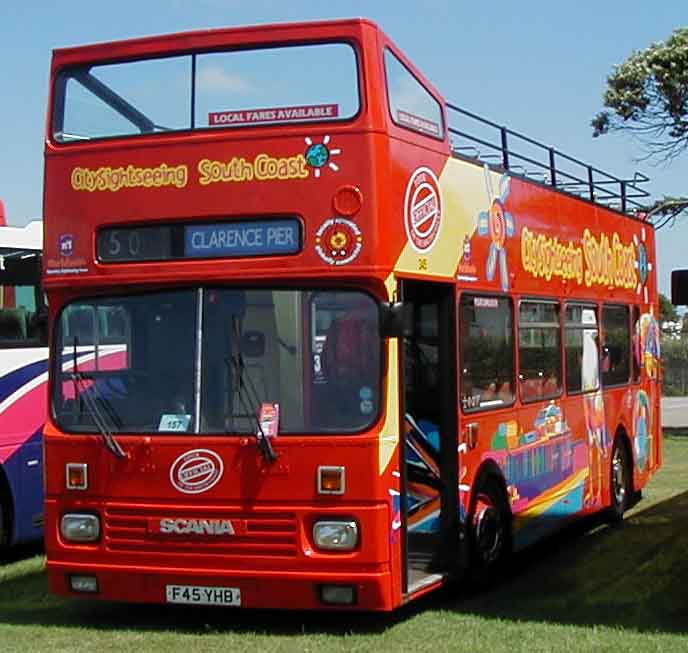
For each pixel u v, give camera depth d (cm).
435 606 1053
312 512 899
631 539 1439
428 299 1071
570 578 1188
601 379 1523
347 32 923
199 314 943
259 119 935
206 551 919
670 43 3053
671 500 1803
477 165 1119
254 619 1006
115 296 969
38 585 1195
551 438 1309
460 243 1064
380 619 995
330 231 915
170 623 998
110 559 945
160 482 930
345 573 891
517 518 1188
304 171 921
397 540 914
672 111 3030
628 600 1063
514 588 1138
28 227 1397
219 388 929
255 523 908
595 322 1509
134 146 966
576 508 1395
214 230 941
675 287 942
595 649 866
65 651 893
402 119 959
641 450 1716
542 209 1313
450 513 1039
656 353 1844
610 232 1603
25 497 1359
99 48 988
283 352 920
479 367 1103
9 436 1340
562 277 1375
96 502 948
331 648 888
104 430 943
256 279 930
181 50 962
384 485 898
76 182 983
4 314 1353
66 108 998
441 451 1045
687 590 1099
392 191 927
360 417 903
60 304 988
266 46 941
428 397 1070
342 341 913
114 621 1012
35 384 1376
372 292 914
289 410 912
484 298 1123
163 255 953
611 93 3050
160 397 942
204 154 945
